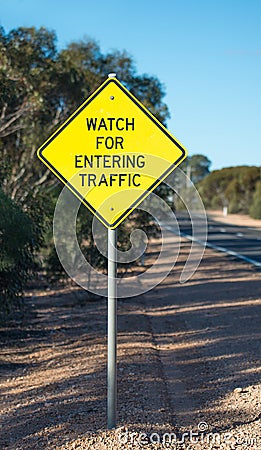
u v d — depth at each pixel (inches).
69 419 247.8
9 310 418.0
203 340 405.7
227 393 285.4
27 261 411.5
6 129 737.0
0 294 404.2
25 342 415.2
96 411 255.4
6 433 241.6
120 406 257.8
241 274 790.5
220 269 845.2
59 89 762.8
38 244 436.5
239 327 442.6
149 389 285.9
